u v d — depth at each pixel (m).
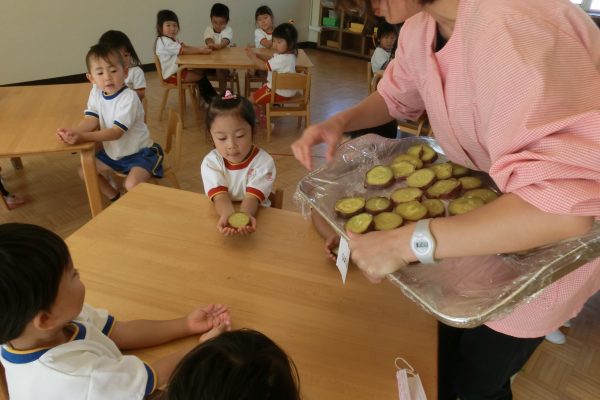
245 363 0.52
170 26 3.78
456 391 1.21
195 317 0.90
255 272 1.05
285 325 0.91
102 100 2.20
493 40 0.60
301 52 4.22
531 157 0.56
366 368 0.82
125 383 0.72
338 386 0.78
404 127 3.08
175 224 1.21
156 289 0.99
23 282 0.62
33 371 0.69
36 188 2.70
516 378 1.60
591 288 0.90
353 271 1.06
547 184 0.54
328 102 4.70
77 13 4.60
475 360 1.08
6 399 0.87
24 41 4.32
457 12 0.69
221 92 4.38
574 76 0.57
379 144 1.13
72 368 0.69
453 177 0.92
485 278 0.72
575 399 1.55
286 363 0.55
